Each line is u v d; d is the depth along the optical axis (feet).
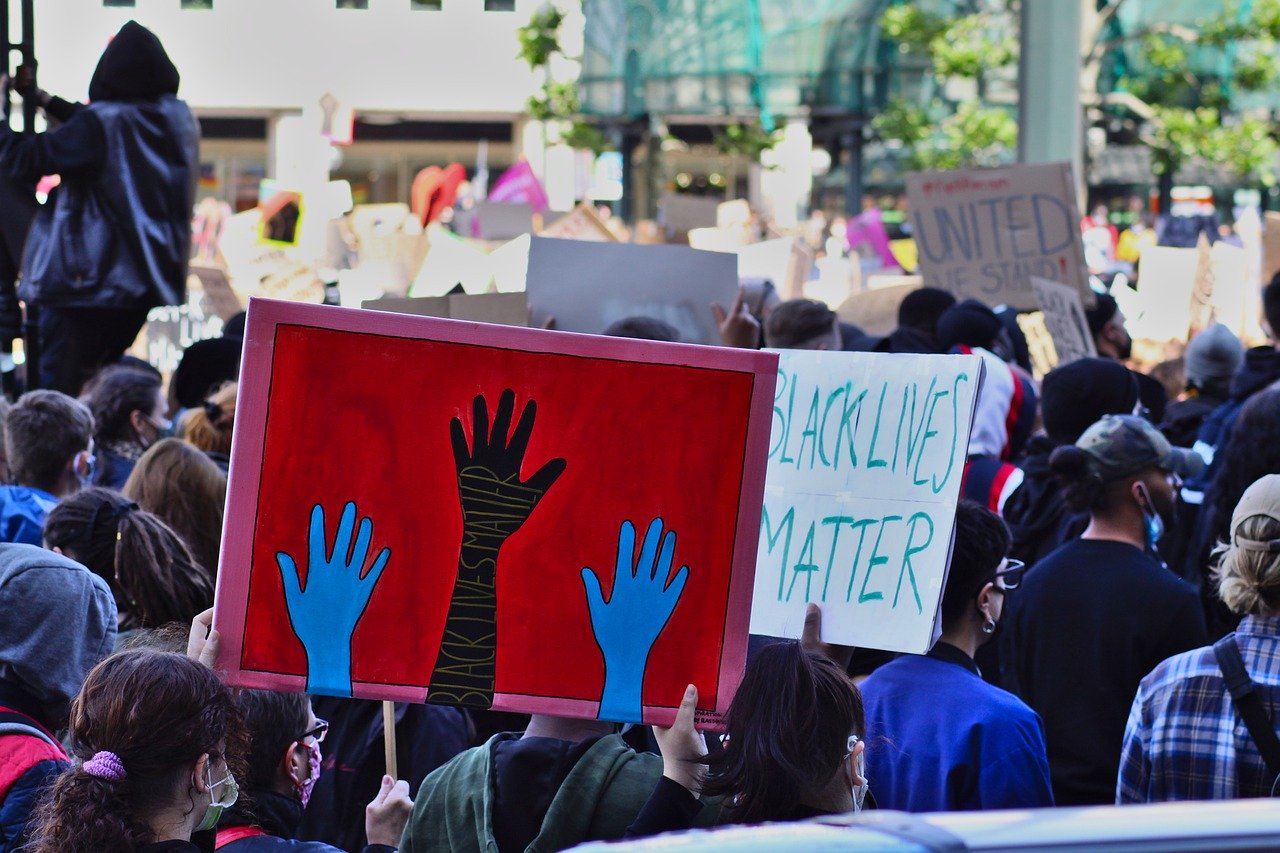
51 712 17.44
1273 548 16.83
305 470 14.39
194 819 13.21
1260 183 170.19
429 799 14.58
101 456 28.48
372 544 14.43
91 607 17.70
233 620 14.24
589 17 180.24
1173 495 22.45
